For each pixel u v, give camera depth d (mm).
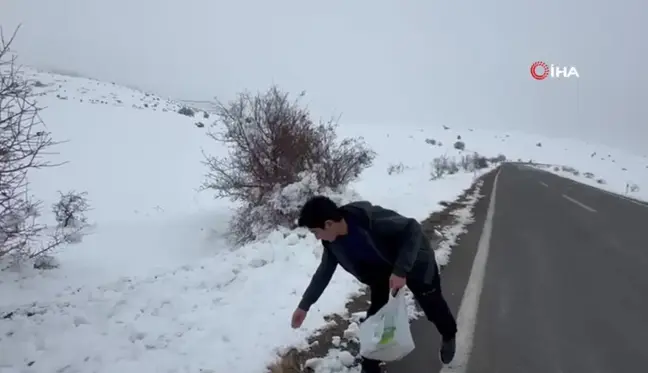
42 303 5863
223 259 7660
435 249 8047
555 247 8500
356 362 4172
